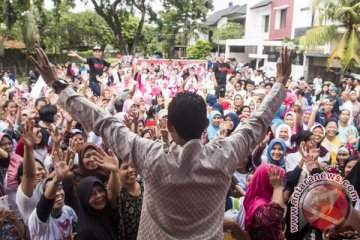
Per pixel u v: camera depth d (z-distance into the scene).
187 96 2.03
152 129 4.54
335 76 23.66
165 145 2.04
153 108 9.32
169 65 24.88
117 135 2.07
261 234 3.34
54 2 36.91
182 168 1.93
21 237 3.80
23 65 34.56
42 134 5.30
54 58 38.69
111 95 9.44
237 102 9.73
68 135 5.70
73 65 18.86
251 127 2.18
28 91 12.52
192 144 1.95
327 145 6.79
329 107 8.82
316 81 17.25
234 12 47.91
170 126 2.04
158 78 16.98
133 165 2.03
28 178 3.70
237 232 3.28
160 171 1.94
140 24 39.69
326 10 19.53
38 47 2.26
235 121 7.21
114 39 45.88
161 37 43.66
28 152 3.66
